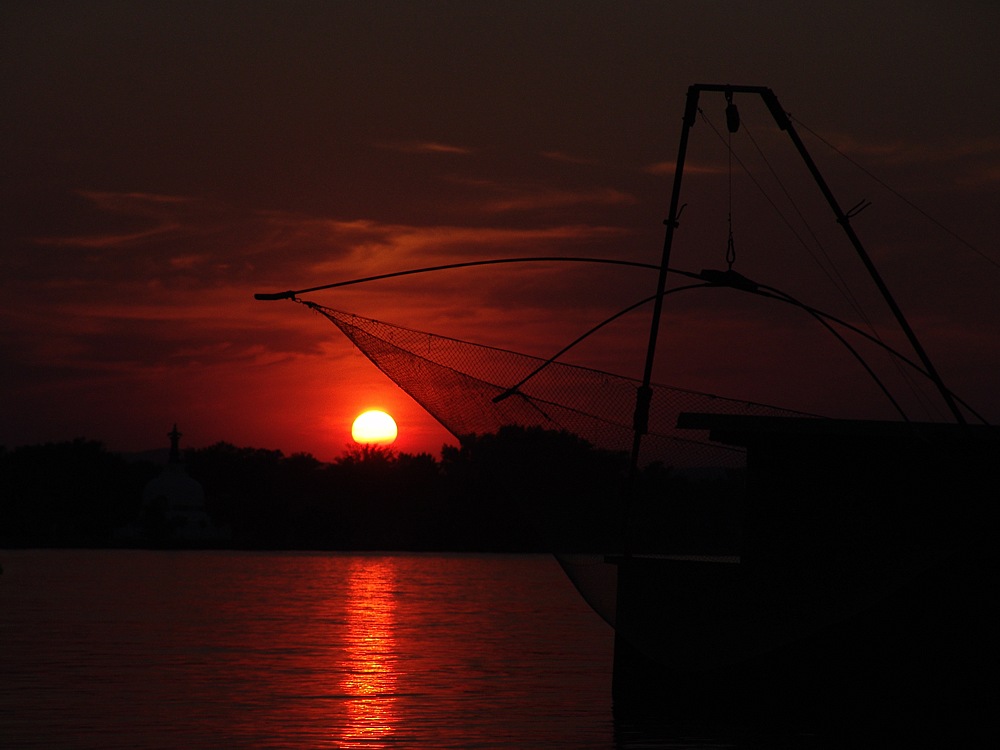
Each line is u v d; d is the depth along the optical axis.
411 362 34.84
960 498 31.30
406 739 33.50
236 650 56.81
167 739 33.34
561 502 34.28
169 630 68.06
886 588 31.88
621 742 32.91
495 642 62.69
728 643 32.91
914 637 32.44
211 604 92.50
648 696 37.62
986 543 31.75
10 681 44.94
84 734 34.06
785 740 33.00
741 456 33.94
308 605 92.88
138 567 169.25
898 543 31.73
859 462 32.47
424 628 71.75
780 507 33.38
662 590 33.69
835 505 32.62
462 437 35.09
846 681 33.31
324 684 44.56
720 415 33.47
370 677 46.88
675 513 34.00
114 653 55.09
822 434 32.59
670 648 33.66
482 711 38.31
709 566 33.19
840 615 32.28
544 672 49.12
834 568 32.41
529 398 34.44
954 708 31.80
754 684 35.03
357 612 85.44
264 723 35.97
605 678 47.16
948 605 32.09
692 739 33.22
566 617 82.56
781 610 32.47
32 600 95.56
